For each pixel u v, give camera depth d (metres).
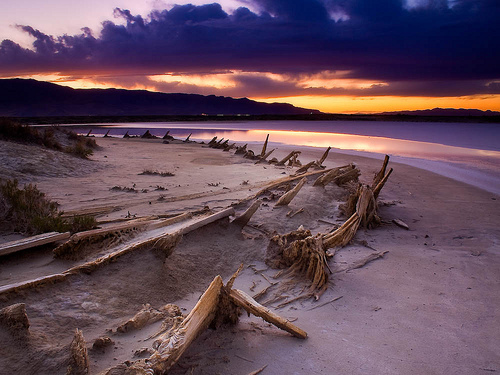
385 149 30.25
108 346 3.17
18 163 12.16
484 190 14.52
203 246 6.24
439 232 9.37
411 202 12.57
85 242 5.20
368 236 8.88
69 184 11.51
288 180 12.56
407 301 5.48
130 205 9.15
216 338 3.91
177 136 46.69
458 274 6.62
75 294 3.97
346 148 31.16
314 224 9.07
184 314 4.25
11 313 2.95
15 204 6.88
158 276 4.86
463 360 3.98
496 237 8.91
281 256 6.50
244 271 6.09
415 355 4.03
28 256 5.01
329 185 12.71
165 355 2.90
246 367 3.49
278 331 4.30
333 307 5.20
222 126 80.31
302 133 54.28
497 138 42.84
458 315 5.07
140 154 22.09
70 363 2.66
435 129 65.44
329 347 4.04
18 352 2.77
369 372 3.62
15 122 15.90
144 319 3.73
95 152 21.47
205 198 10.25
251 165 18.58
